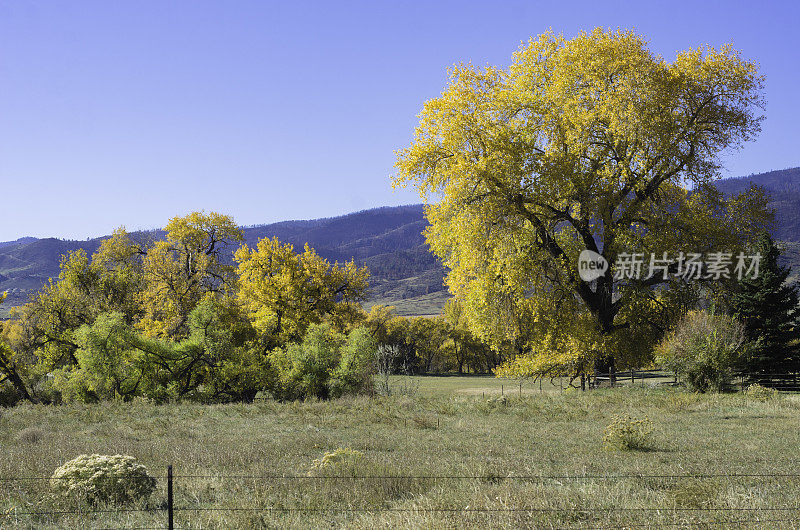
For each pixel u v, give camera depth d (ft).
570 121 111.65
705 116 111.24
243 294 186.09
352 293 204.74
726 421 67.87
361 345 144.46
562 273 118.11
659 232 110.73
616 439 50.72
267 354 156.46
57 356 165.58
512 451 49.49
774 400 86.79
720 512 26.78
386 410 86.69
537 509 27.48
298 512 28.96
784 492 31.27
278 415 85.87
